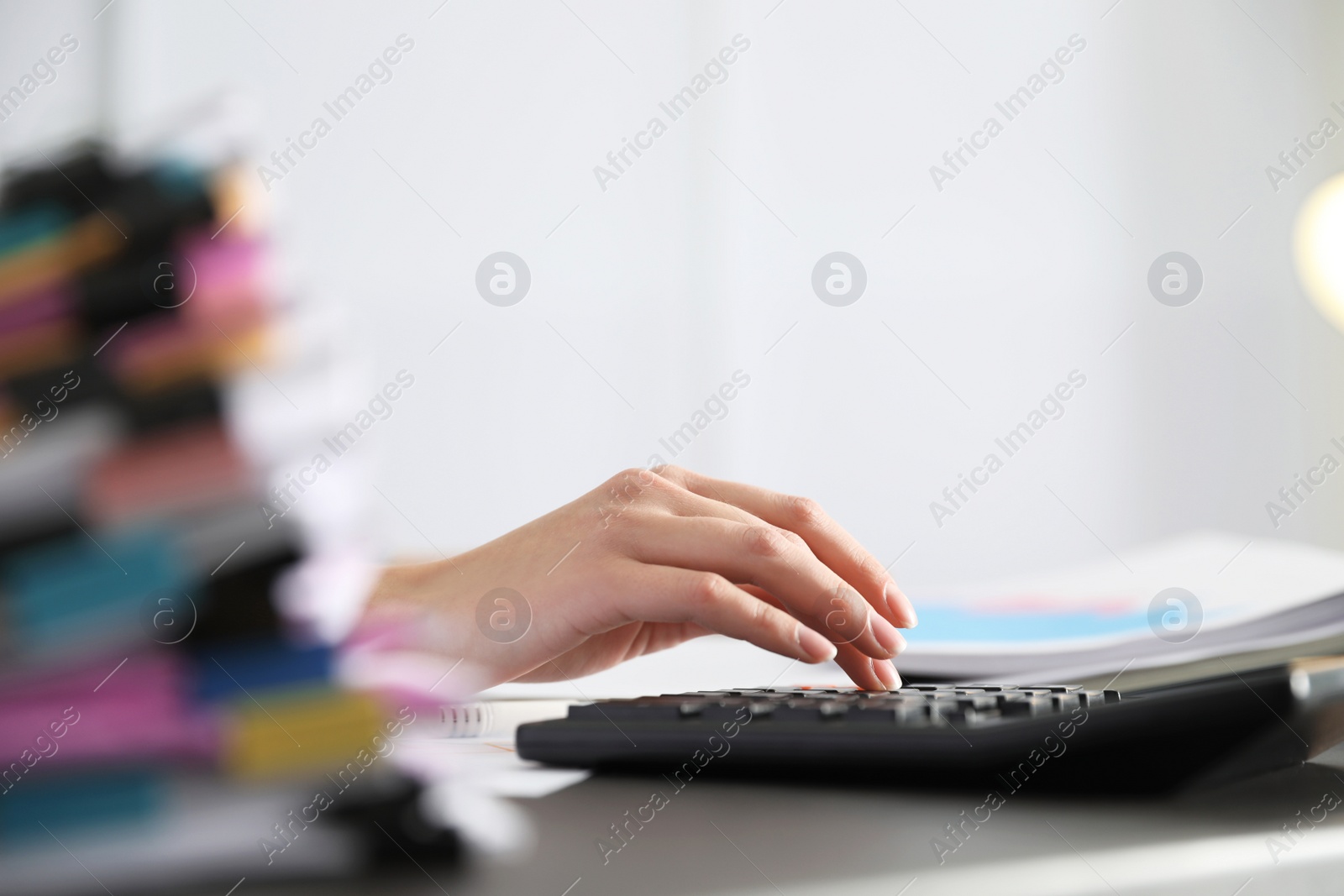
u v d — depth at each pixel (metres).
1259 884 0.25
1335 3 2.87
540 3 2.64
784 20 2.72
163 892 0.19
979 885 0.23
